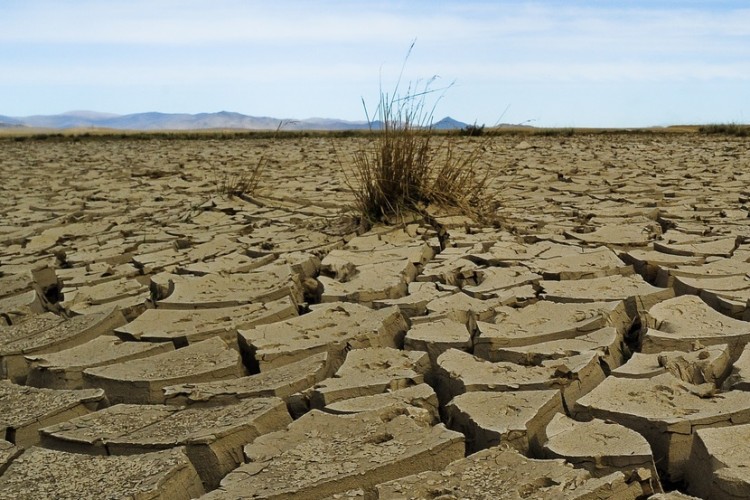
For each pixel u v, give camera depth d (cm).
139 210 995
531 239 670
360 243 675
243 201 997
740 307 450
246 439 317
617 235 668
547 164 1362
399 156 755
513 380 353
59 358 419
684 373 357
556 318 437
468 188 813
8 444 322
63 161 1906
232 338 445
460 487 266
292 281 548
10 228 895
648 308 466
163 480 282
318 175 1332
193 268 614
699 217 771
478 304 473
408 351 399
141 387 373
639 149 1766
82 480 288
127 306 515
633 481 271
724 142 2031
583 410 326
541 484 267
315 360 388
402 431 306
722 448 279
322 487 270
